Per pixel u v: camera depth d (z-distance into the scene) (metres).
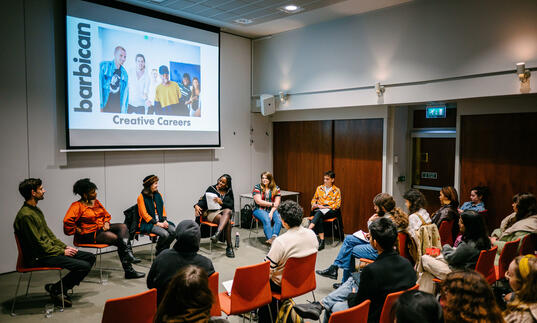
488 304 1.50
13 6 4.39
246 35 6.98
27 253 3.47
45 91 4.68
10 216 4.46
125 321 2.18
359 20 5.61
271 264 2.87
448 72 4.75
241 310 2.63
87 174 5.07
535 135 4.64
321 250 5.53
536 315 1.76
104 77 5.10
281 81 6.74
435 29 4.83
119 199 5.41
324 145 6.79
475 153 5.20
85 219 4.18
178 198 6.13
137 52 5.42
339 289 2.86
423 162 6.22
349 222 6.51
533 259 1.87
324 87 6.10
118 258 5.09
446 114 5.85
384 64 5.36
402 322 1.35
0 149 4.36
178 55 5.90
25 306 3.58
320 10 5.45
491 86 4.42
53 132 4.77
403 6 5.12
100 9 5.00
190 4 5.19
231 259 5.00
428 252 3.35
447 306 1.56
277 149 7.64
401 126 6.13
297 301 3.74
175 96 5.92
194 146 6.22
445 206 4.20
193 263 2.40
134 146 5.46
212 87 6.43
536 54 4.06
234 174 7.03
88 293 3.91
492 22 4.35
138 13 5.38
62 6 4.73
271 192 5.70
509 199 4.91
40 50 4.62
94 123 5.03
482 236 3.01
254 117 7.36
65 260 3.55
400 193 6.28
